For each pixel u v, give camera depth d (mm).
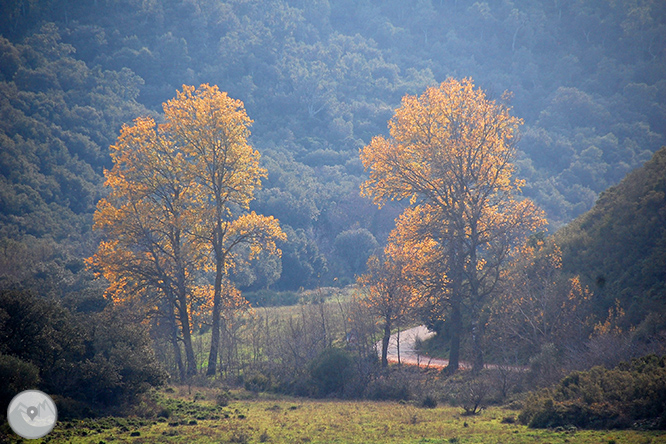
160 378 18938
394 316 30297
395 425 15781
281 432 14734
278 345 31828
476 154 29766
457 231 30797
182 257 30828
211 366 30781
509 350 29000
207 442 13172
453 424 15898
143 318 29219
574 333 25094
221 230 32250
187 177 30875
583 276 30234
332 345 29016
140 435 13852
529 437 13188
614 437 12539
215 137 31203
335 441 13477
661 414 13453
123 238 30578
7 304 15539
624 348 20484
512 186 31062
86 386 17000
